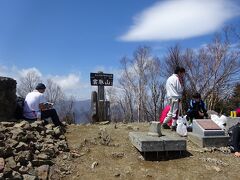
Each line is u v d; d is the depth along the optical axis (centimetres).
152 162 404
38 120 480
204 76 1641
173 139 415
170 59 1675
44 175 361
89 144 439
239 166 405
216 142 454
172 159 412
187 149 440
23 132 416
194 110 526
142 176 375
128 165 394
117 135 479
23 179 345
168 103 541
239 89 1550
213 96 1564
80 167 387
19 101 504
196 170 390
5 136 401
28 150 384
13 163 356
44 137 433
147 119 1834
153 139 412
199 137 455
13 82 487
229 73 1585
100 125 550
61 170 376
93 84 649
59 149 412
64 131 486
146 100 1836
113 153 416
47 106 496
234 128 448
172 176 377
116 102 1830
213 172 388
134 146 436
